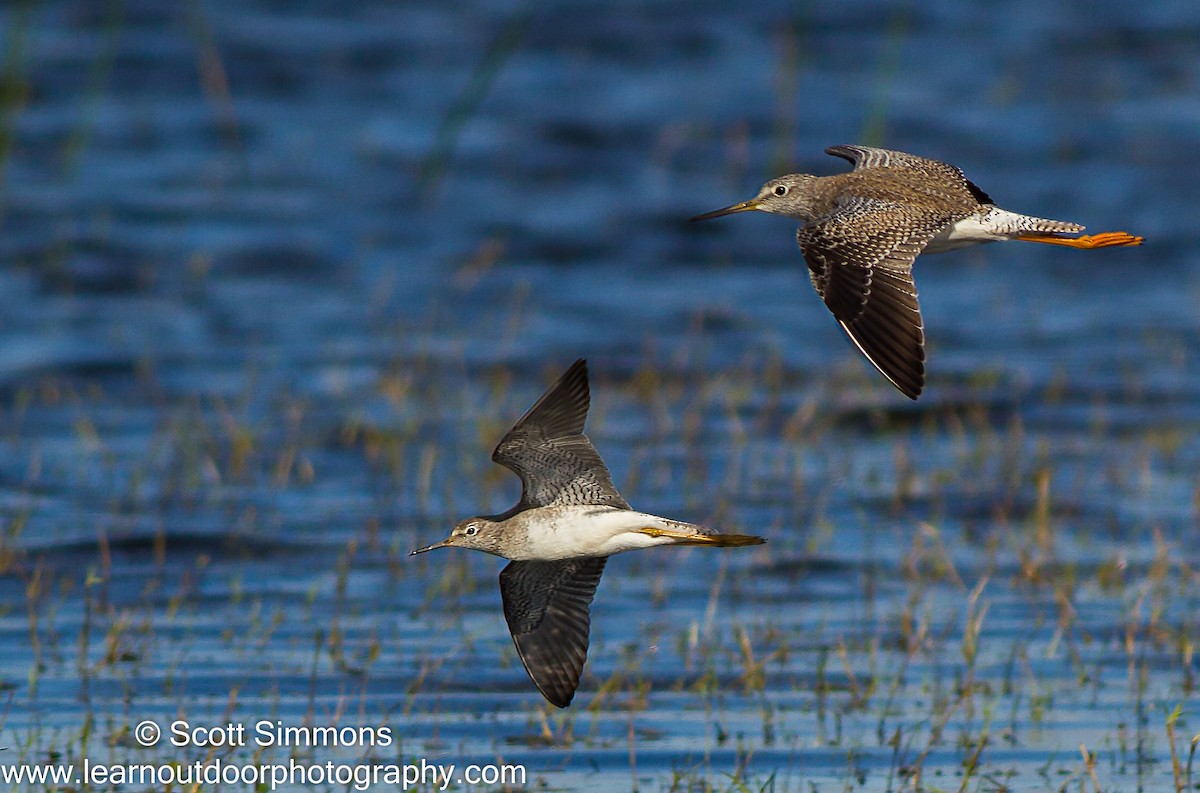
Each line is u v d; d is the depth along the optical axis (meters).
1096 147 31.73
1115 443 18.83
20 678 12.44
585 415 9.54
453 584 14.73
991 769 11.11
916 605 14.30
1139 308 24.61
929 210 9.76
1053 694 12.42
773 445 18.66
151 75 33.75
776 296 25.16
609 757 11.34
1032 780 10.94
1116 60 36.91
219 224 27.33
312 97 33.41
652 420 19.42
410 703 12.09
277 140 31.34
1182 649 13.23
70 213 27.36
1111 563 15.04
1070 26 39.19
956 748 11.48
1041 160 31.05
